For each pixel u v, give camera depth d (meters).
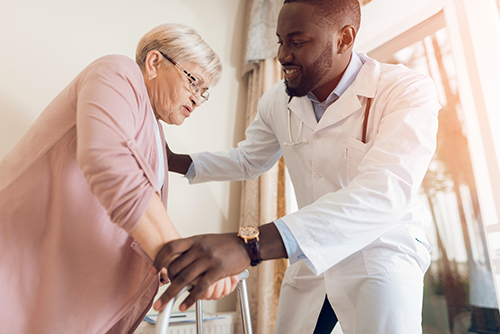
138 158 0.64
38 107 1.66
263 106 1.34
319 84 1.06
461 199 1.73
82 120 0.64
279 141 1.26
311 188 1.10
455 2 1.50
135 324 0.90
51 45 1.74
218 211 2.09
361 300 0.90
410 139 0.82
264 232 0.67
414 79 0.97
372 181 0.76
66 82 1.75
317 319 1.04
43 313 0.69
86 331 0.72
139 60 1.04
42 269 0.70
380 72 1.06
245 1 2.39
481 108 1.36
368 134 1.01
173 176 1.99
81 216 0.73
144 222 0.60
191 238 0.60
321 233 0.69
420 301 0.90
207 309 1.93
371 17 1.81
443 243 1.78
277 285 1.86
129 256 0.78
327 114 1.06
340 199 0.73
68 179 0.73
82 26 1.83
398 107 0.93
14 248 0.69
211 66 1.07
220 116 2.21
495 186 1.29
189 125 2.10
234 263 0.60
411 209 1.00
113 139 0.62
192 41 1.04
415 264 0.94
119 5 1.96
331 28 0.99
